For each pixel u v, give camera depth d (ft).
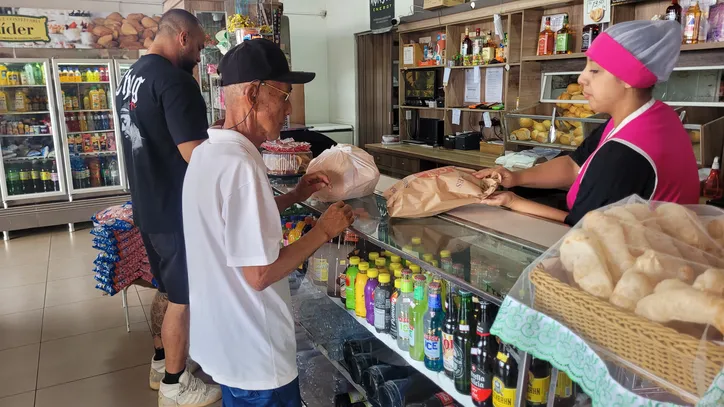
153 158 7.55
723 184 9.36
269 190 4.58
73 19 19.51
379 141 22.62
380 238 5.32
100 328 11.37
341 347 7.55
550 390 4.01
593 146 5.82
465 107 16.84
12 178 18.65
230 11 12.92
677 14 9.95
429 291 5.42
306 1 24.99
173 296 7.88
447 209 5.84
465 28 16.33
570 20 13.01
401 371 6.72
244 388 5.01
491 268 4.34
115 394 8.91
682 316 2.56
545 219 5.65
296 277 8.95
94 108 19.54
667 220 3.29
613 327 2.74
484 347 4.71
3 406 8.55
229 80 4.73
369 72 22.79
